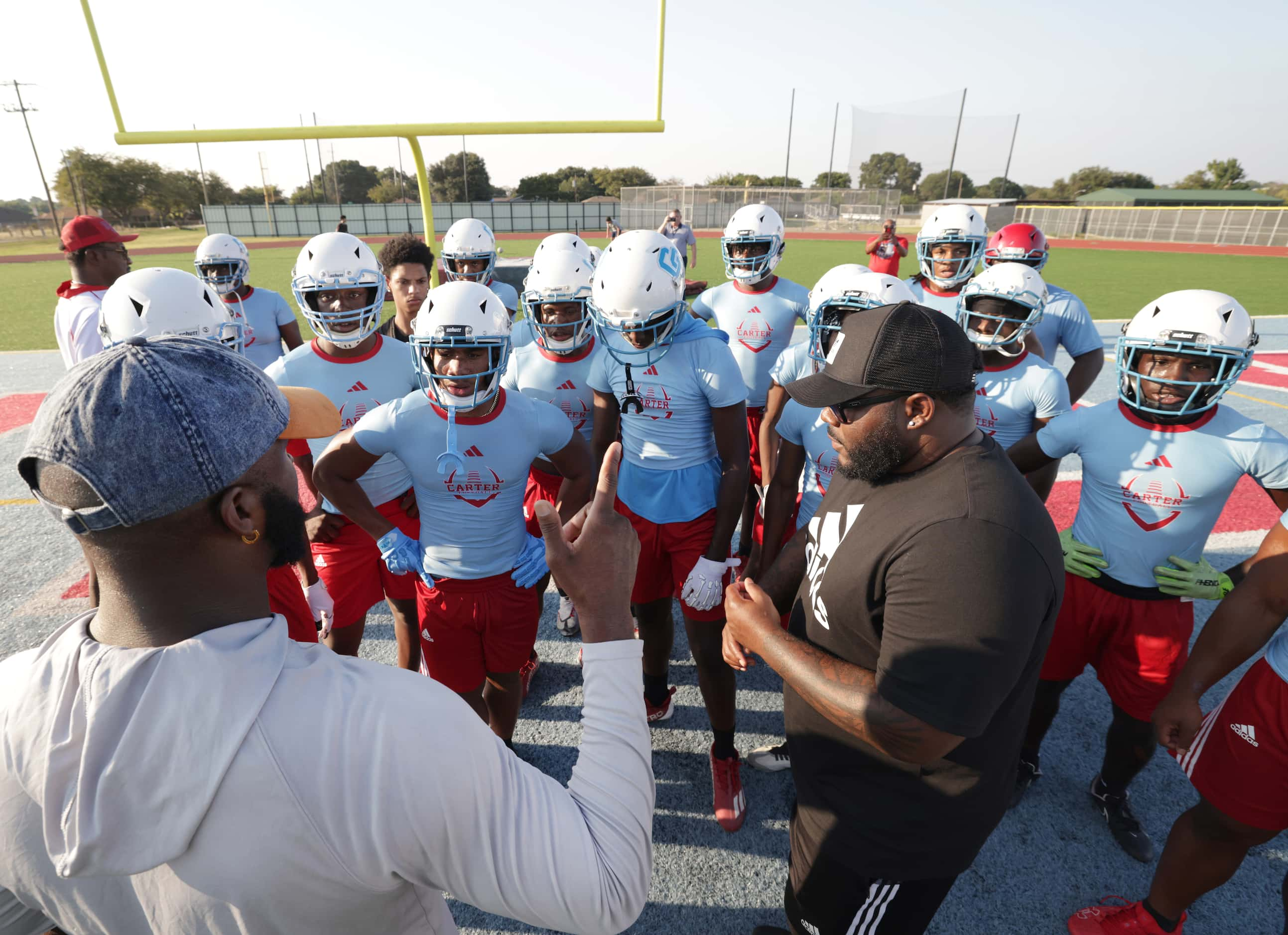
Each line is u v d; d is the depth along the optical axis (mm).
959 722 1056
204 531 640
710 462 2619
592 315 2582
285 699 631
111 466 563
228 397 622
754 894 2086
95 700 600
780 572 1828
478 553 2221
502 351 2006
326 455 2236
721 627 2340
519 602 2311
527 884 695
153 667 613
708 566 2338
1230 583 2049
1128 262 23219
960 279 4117
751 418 4172
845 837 1403
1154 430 2082
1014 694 1236
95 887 698
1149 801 2426
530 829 697
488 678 2467
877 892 1418
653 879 2135
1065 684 2332
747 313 4031
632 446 2645
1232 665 1632
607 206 42625
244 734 598
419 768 639
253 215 39312
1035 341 3500
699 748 2711
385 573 2738
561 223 42469
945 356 1158
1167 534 2092
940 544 1096
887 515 1223
